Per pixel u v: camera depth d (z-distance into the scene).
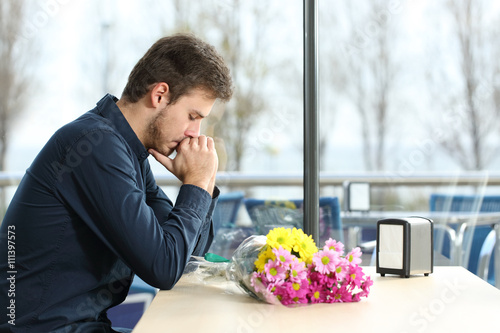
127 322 2.27
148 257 1.20
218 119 3.32
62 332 1.26
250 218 3.14
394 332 0.94
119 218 1.21
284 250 1.13
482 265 3.11
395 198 3.24
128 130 1.36
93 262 1.29
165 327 0.97
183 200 1.32
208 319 1.02
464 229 3.18
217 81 1.36
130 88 1.36
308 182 2.22
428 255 1.45
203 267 1.40
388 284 1.35
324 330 0.95
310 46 2.21
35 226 1.26
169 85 1.34
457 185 3.22
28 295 1.27
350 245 3.08
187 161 1.36
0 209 3.33
